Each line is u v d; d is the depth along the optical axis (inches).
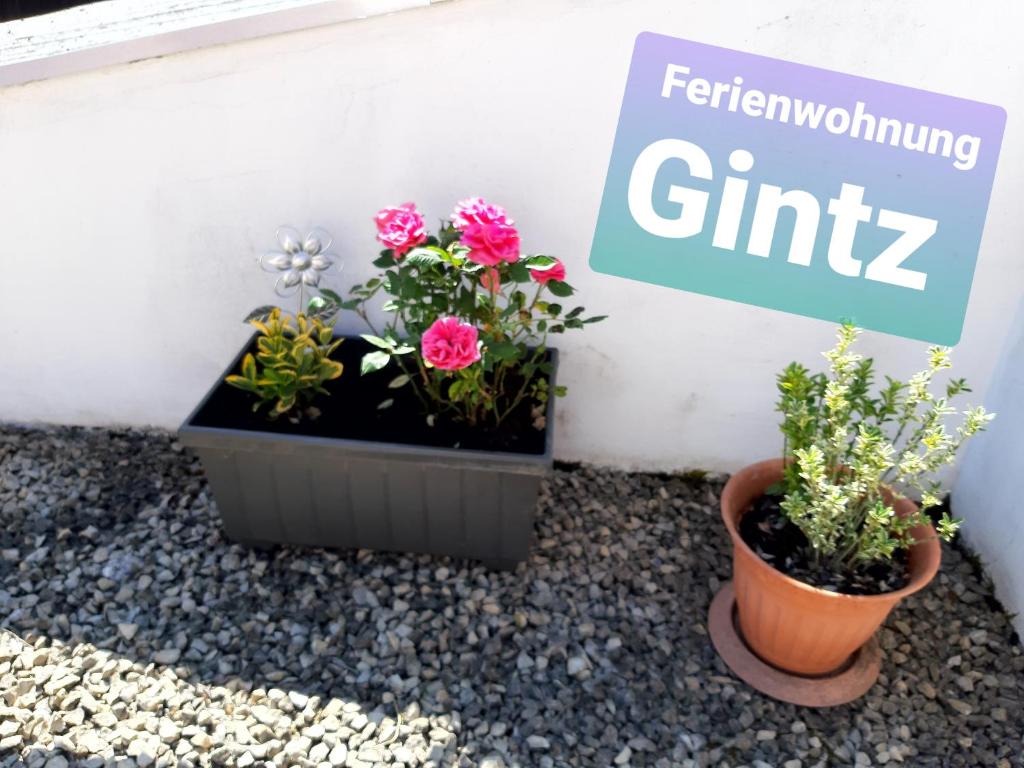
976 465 82.6
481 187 75.6
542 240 77.7
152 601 74.7
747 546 64.8
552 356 79.2
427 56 68.9
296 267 76.1
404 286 66.0
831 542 63.9
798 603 62.7
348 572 78.0
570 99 70.6
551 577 78.5
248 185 76.2
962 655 73.5
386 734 64.4
